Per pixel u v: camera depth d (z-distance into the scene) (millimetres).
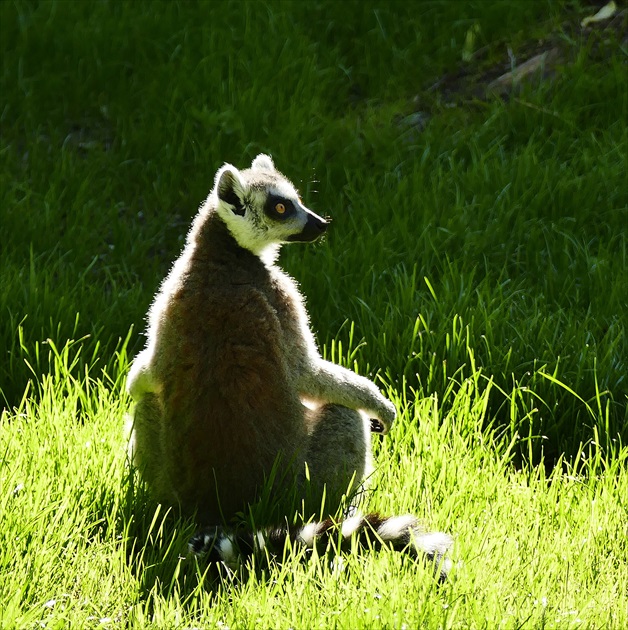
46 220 13352
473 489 8484
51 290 12031
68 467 8555
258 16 17484
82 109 16344
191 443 8023
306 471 8164
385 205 13305
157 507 8266
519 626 6562
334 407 8570
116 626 6867
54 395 9734
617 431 10078
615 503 8383
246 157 14453
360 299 11406
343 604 6770
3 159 15078
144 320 11703
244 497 8094
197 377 7961
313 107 15484
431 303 11320
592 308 11492
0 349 11117
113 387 10016
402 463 8906
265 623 6613
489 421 10305
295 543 7562
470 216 13000
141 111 15992
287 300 8430
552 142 14180
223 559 7520
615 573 7562
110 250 13492
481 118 15125
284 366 8141
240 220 8352
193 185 14250
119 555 7527
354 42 17344
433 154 14477
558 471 9094
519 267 12438
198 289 8148
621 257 12094
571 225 12773
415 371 10727
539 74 15328
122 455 8812
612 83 14664
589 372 10328
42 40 17125
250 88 15688
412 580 7008
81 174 14406
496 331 10953
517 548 7684
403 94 16109
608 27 15906
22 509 7676
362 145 14852
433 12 17641
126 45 17016
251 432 7980
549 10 16781
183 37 17078
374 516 7676
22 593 6891
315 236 8664
